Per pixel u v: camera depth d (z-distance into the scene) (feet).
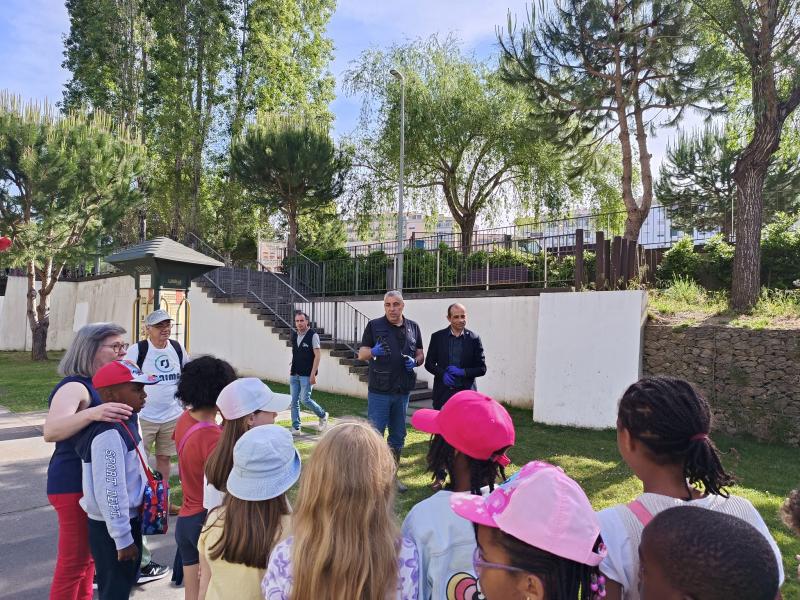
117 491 8.78
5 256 50.29
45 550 14.28
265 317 47.80
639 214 47.60
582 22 43.83
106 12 84.48
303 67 95.30
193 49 82.53
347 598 5.09
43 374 48.91
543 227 60.95
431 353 20.43
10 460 22.09
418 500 17.49
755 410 26.16
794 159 63.36
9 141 48.70
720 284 39.60
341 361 40.22
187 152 82.53
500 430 6.51
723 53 35.24
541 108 49.14
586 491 18.69
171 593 12.23
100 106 85.92
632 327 28.53
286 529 6.59
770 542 5.00
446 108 63.67
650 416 5.28
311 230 89.71
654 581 3.78
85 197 54.13
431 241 54.49
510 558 4.43
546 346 31.19
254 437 6.79
